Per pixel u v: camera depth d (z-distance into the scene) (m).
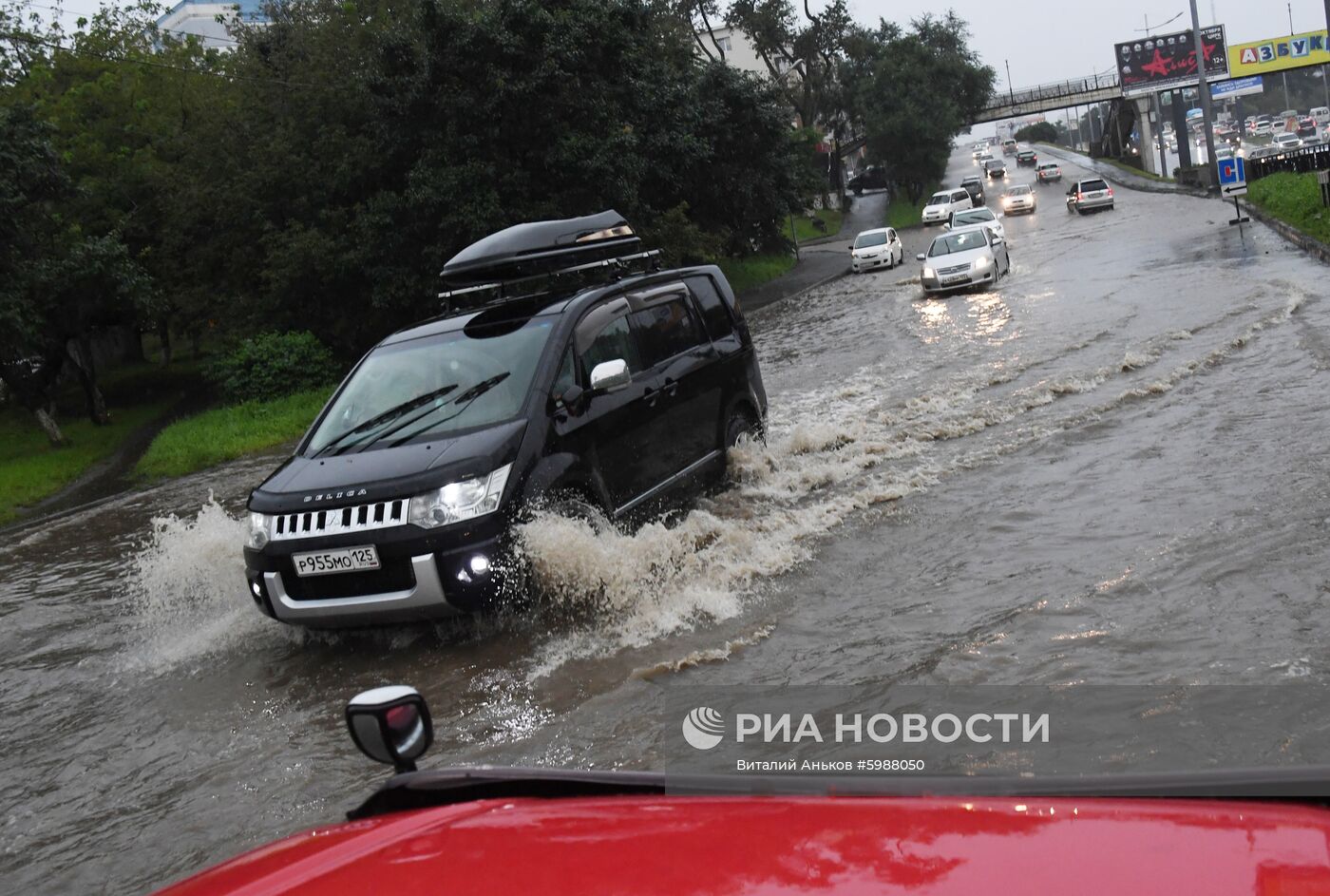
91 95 33.06
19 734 5.37
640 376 7.31
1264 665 4.01
